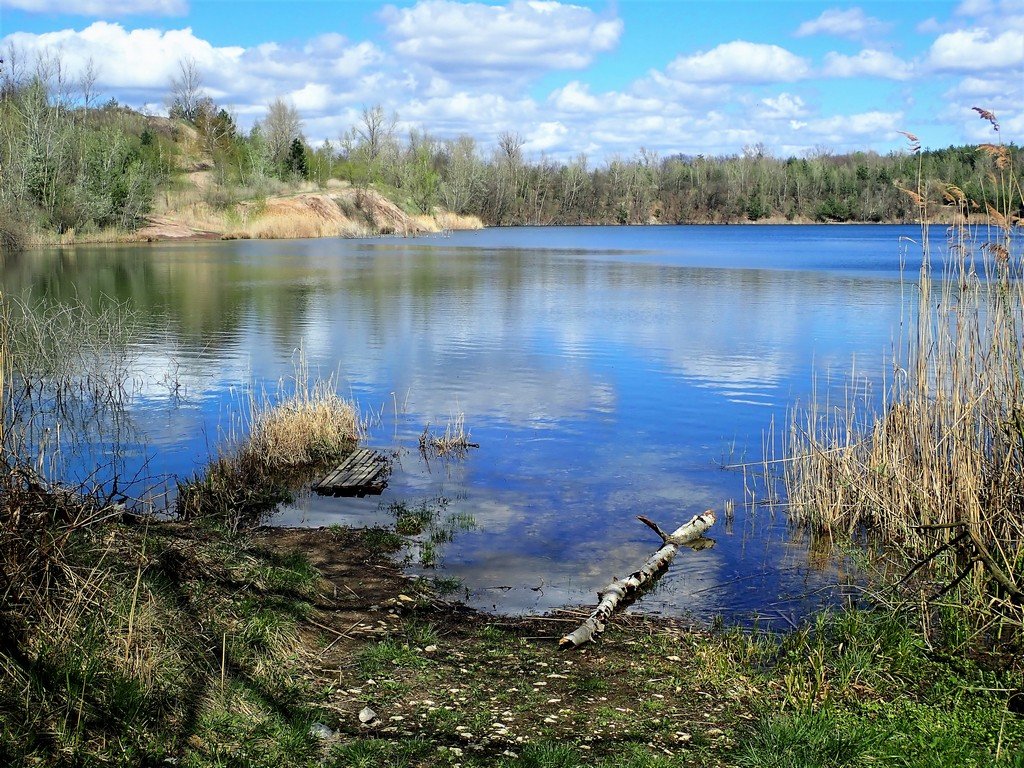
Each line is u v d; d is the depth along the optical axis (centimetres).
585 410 1777
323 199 9931
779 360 2314
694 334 2766
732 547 1088
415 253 6869
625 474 1373
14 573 613
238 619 729
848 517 1180
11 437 818
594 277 4819
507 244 8544
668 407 1805
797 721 611
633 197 15850
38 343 2002
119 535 780
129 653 613
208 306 3362
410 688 687
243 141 10944
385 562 1013
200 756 552
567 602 918
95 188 7331
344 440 1509
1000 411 995
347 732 612
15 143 6462
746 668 743
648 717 650
